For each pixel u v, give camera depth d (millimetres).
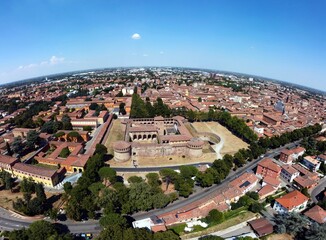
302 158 171875
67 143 181750
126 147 164875
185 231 98438
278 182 133875
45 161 158250
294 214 98750
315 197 131875
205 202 115688
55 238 81062
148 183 128500
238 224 105000
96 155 148375
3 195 124438
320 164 163250
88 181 122125
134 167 158500
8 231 90625
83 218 106500
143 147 172625
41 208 107375
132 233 79688
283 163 169000
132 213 110938
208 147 196500
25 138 198625
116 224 85812
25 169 139250
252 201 119500
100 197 107812
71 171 151375
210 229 100312
